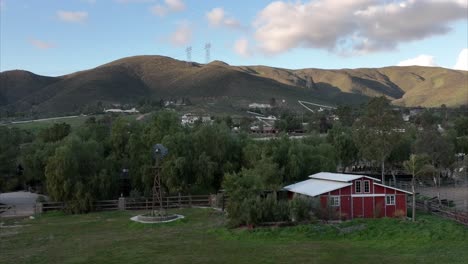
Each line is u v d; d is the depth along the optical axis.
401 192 45.00
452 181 83.69
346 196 44.53
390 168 90.69
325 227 38.00
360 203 44.62
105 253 32.62
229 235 37.53
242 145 64.94
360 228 37.94
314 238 36.19
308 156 62.62
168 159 58.53
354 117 154.62
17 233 40.53
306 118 191.75
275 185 50.62
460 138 98.25
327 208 41.84
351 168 92.38
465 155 88.75
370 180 44.94
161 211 46.38
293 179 60.38
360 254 31.23
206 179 59.44
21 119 197.38
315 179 52.66
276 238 36.31
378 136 65.25
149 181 58.34
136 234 39.41
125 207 53.97
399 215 43.69
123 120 65.50
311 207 41.00
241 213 40.16
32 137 107.94
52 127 76.88
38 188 71.31
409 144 84.19
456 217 42.22
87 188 53.19
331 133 87.69
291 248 33.06
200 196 56.19
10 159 63.31
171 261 30.19
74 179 53.06
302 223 39.47
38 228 42.97
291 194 50.41
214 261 30.05
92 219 47.69
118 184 58.41
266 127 158.75
